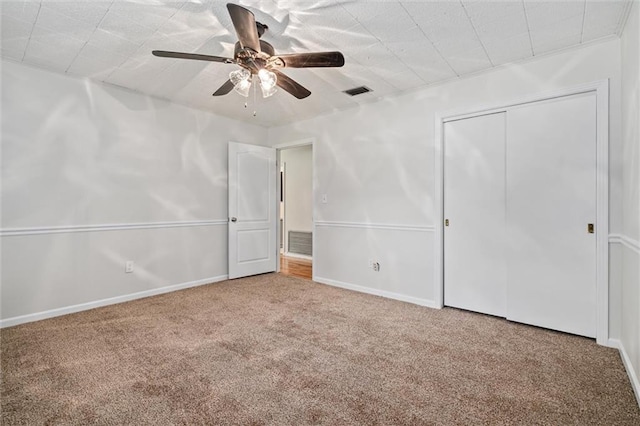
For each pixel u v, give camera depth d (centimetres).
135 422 153
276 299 350
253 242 463
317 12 203
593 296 246
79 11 203
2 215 269
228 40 238
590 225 247
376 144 370
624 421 154
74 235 307
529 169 274
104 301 325
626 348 209
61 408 162
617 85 233
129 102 342
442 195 324
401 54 261
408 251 344
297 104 386
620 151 231
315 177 435
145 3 195
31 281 282
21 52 258
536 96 266
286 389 180
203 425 151
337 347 232
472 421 154
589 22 215
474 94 300
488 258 299
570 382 187
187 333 256
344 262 402
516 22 216
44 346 232
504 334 256
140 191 352
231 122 443
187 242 395
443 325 275
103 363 208
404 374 196
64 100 299
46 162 290
